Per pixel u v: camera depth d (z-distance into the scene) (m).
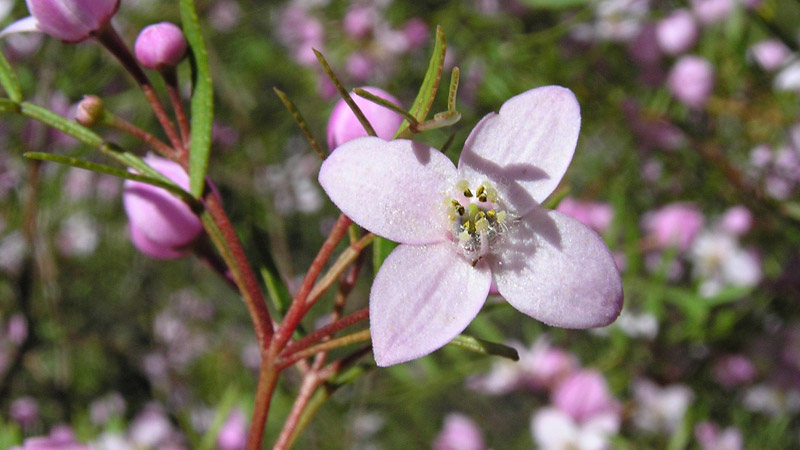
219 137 0.19
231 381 0.17
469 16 0.17
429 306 0.06
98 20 0.07
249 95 0.20
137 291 0.20
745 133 0.15
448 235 0.06
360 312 0.06
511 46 0.15
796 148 0.14
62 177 0.17
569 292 0.06
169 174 0.08
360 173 0.06
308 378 0.07
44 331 0.17
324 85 0.19
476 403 0.20
